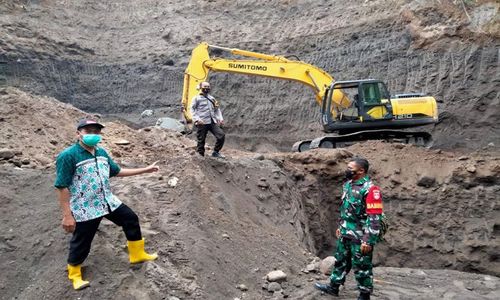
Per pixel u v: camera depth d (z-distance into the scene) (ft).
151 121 70.85
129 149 32.91
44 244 18.03
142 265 16.98
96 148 16.07
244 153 42.47
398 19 68.59
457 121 55.77
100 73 81.87
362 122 45.68
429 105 46.03
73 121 35.19
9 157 25.55
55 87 76.43
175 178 24.54
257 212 29.04
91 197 15.52
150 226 19.88
